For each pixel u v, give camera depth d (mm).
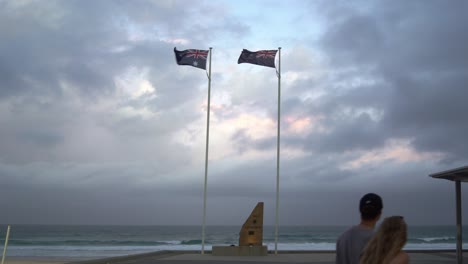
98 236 105438
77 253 44281
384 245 3969
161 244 77688
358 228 4469
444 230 170250
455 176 20078
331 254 29547
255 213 27578
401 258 3910
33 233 117000
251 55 28172
